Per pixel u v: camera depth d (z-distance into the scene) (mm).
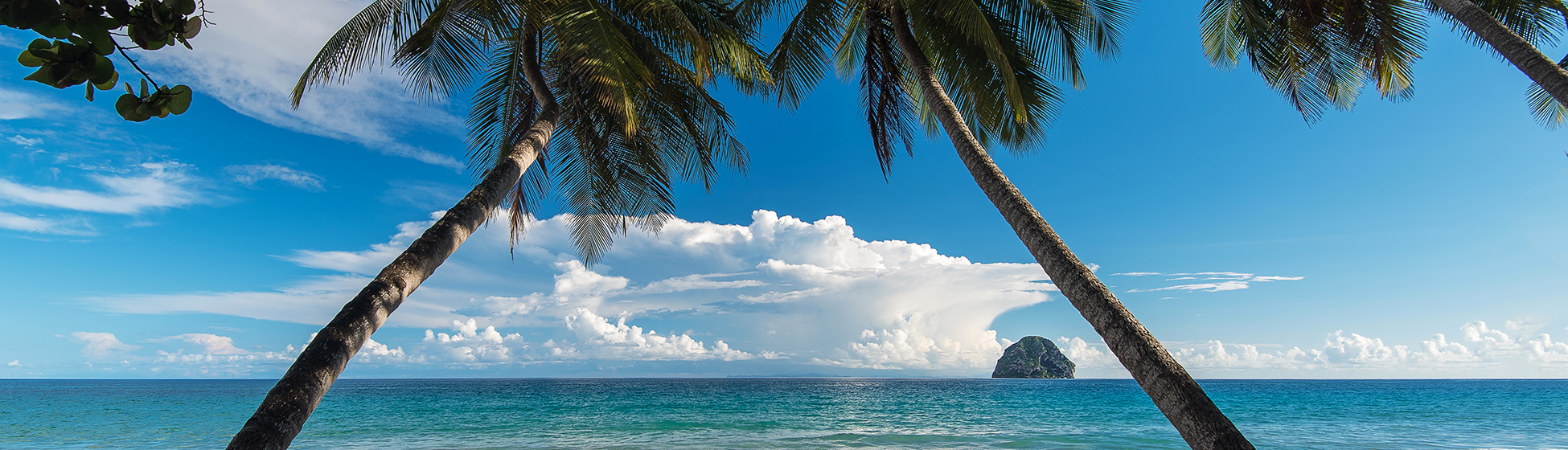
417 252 4484
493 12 6945
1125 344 4469
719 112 9688
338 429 22156
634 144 9531
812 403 40375
